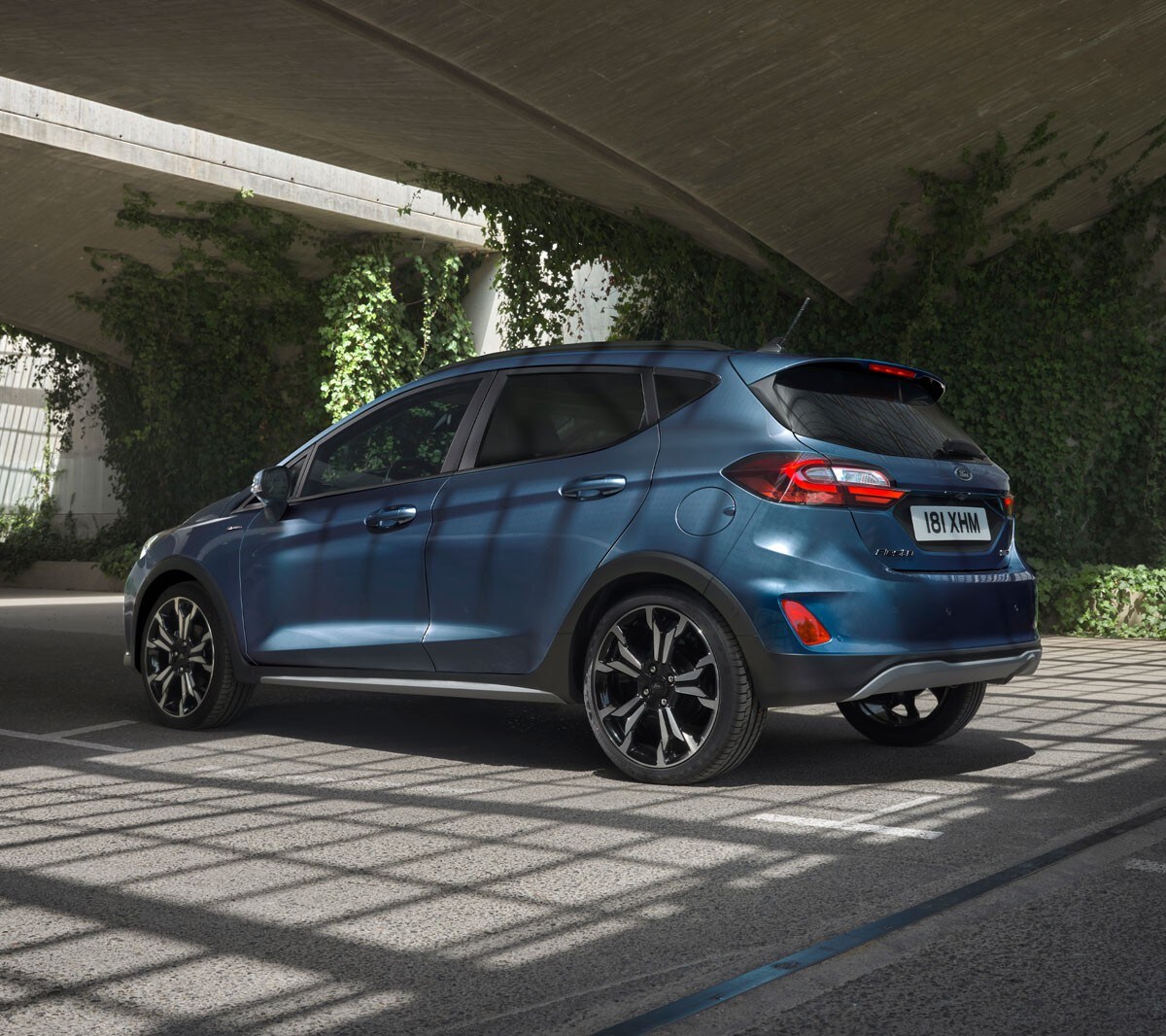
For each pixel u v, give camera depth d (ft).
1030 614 17.81
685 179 37.86
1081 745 19.38
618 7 29.63
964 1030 8.55
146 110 41.73
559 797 15.99
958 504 17.10
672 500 16.39
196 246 56.13
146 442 66.08
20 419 75.56
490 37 31.37
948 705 19.10
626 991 9.33
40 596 62.34
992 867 12.51
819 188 37.91
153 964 10.05
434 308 57.82
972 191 38.11
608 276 49.06
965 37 31.14
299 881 12.35
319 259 57.21
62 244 55.72
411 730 21.43
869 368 17.35
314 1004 9.17
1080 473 42.29
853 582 15.71
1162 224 41.45
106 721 22.43
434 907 11.50
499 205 45.19
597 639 16.87
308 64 34.78
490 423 18.54
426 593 18.40
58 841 13.97
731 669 15.93
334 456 20.16
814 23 30.25
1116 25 31.40
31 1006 9.16
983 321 42.50
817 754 18.86
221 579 20.81
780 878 12.26
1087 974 9.57
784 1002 9.06
